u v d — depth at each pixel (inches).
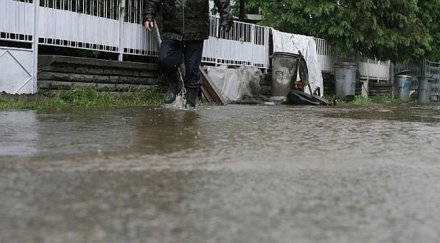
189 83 381.7
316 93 681.0
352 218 92.6
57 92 385.7
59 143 176.7
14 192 105.9
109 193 106.5
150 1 369.1
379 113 400.2
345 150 176.7
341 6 784.9
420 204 104.4
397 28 839.7
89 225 84.4
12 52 359.9
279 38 661.9
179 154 158.1
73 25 402.6
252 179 124.8
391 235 83.2
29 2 369.7
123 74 443.2
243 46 612.1
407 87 982.4
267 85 636.7
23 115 282.0
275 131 228.5
